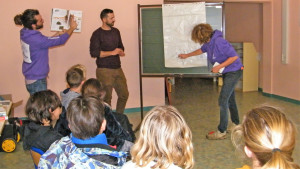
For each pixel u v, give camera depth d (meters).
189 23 4.56
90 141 1.58
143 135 1.32
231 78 3.94
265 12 6.93
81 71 2.80
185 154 1.32
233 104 4.26
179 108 6.08
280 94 6.71
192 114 5.61
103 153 1.54
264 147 1.09
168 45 4.70
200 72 4.68
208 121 5.14
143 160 1.29
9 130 4.00
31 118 1.91
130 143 2.19
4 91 5.29
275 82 6.85
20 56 5.27
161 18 4.69
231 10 8.45
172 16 4.61
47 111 1.90
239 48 7.73
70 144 1.56
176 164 1.33
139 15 4.72
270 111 1.18
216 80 9.05
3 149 3.92
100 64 4.54
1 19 5.13
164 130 1.29
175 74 4.74
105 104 2.24
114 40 4.55
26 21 3.76
